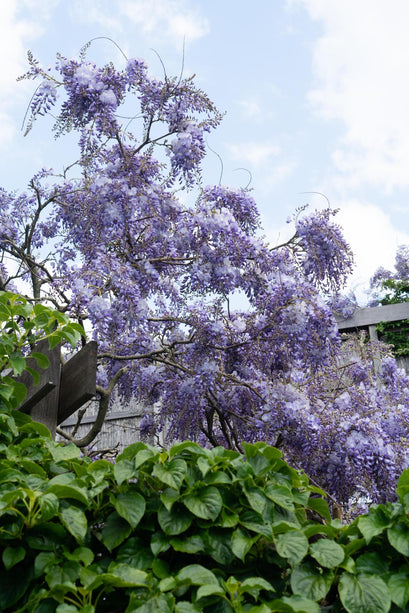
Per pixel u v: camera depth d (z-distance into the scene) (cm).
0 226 438
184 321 353
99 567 157
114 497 166
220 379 364
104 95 355
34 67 357
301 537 164
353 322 532
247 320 355
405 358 521
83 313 346
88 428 573
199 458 171
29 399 247
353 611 151
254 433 388
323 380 384
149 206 366
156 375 407
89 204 360
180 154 367
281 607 148
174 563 170
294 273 372
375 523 166
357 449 324
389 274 588
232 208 377
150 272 361
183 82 377
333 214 362
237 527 170
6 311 209
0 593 152
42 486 165
